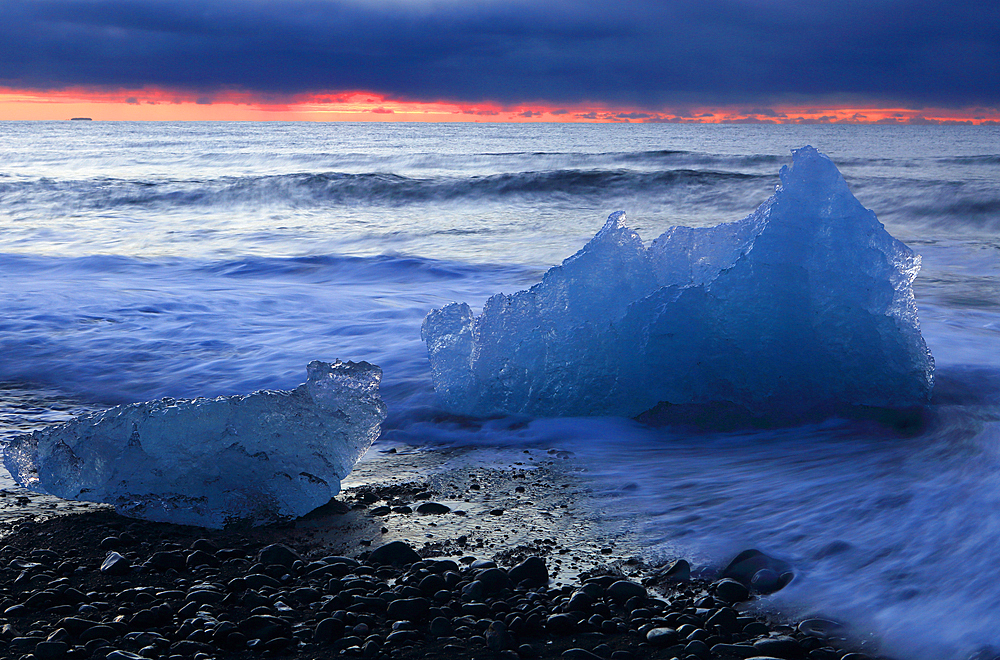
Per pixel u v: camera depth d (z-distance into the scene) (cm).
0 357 545
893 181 1777
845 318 422
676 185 2014
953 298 799
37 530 298
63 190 2077
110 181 2220
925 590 225
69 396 477
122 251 1230
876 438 372
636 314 437
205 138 6912
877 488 301
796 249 431
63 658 204
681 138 7306
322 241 1349
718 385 421
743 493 313
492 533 291
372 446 408
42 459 321
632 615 229
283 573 259
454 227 1524
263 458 316
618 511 307
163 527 305
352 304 722
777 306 425
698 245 461
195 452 315
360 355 541
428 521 306
